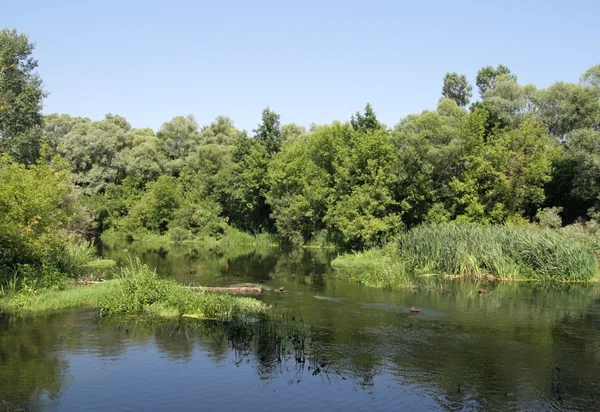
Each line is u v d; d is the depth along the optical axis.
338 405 10.81
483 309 20.45
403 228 43.97
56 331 16.02
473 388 11.85
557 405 10.95
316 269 34.19
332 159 56.28
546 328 17.38
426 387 11.88
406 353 14.39
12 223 21.72
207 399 11.03
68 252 28.67
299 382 12.10
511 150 41.19
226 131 83.00
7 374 12.28
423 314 19.38
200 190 68.06
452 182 43.53
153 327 16.70
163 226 67.50
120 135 75.19
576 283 27.67
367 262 35.75
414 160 44.69
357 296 23.23
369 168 44.31
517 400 11.20
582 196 39.69
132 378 12.19
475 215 41.34
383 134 48.69
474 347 15.05
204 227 64.00
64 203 34.19
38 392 11.23
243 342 15.21
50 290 21.05
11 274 22.00
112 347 14.52
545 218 38.12
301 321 17.94
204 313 18.45
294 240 55.69
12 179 23.58
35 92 34.81
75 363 13.16
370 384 12.03
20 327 16.41
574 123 44.12
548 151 40.62
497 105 47.41
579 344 15.45
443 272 30.14
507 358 14.03
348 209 44.56
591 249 29.08
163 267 34.25
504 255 29.70
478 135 44.34
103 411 10.34
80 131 70.12
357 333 16.45
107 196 69.31
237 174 66.00
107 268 31.98
